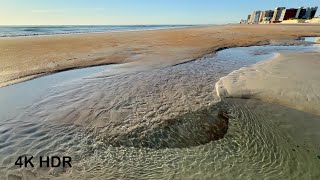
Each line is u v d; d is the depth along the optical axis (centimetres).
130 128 760
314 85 1007
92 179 545
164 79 1302
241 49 2475
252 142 672
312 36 3803
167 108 897
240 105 893
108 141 698
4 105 975
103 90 1135
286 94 938
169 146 676
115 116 844
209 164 591
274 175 543
